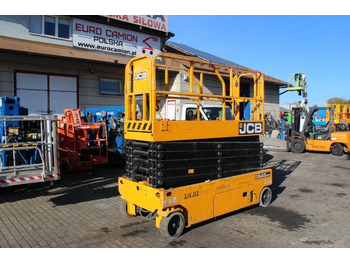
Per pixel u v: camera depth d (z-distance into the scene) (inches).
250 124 215.8
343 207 229.6
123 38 530.3
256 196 216.7
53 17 453.4
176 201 162.4
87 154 350.6
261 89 226.2
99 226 185.8
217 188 185.5
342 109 754.2
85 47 481.4
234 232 176.9
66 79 457.1
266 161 470.9
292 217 204.7
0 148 198.8
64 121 350.0
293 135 594.2
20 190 272.5
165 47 640.4
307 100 791.1
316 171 384.2
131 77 188.2
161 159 163.8
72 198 247.6
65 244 159.9
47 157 211.9
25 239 166.6
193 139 180.5
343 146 541.6
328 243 162.6
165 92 169.6
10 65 402.3
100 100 496.1
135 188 178.1
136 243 160.9
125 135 187.8
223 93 209.0
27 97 418.9
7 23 409.4
